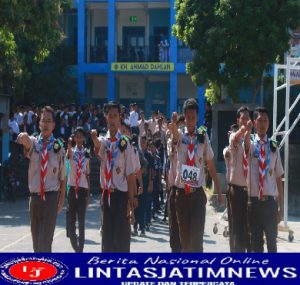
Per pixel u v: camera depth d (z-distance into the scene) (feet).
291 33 63.46
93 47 110.11
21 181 70.85
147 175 43.52
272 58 61.87
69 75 104.63
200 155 26.02
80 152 33.32
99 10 113.29
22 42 85.51
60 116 78.33
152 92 114.32
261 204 26.20
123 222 25.02
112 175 25.07
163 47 106.11
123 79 114.11
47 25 60.49
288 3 60.95
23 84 84.53
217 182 27.04
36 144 26.45
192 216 25.88
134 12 113.39
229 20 61.26
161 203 57.72
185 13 64.23
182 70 104.17
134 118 75.72
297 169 51.88
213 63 63.67
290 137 55.98
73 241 33.19
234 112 60.80
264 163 26.25
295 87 68.54
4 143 69.46
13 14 55.88
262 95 73.56
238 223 29.32
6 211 57.21
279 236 40.65
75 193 33.14
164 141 64.64
